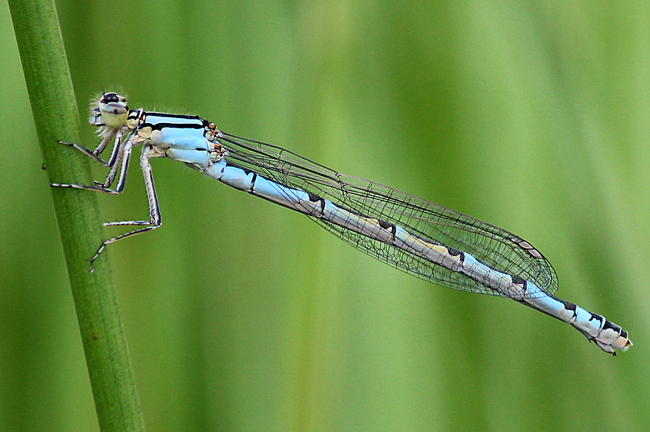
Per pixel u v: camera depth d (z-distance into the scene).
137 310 0.25
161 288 0.25
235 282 0.25
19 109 0.25
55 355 0.25
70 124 0.24
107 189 0.25
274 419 0.25
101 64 0.25
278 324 0.25
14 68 0.25
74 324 0.25
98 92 0.25
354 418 0.25
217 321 0.25
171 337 0.25
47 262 0.25
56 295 0.25
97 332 0.24
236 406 0.25
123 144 0.25
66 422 0.25
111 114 0.25
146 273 0.25
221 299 0.25
